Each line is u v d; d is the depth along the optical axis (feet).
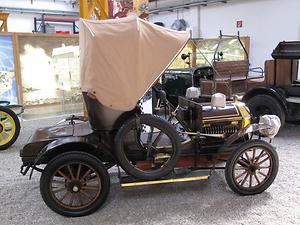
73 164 8.95
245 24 30.19
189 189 10.51
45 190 8.81
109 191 9.54
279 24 27.43
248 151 10.18
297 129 17.94
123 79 8.62
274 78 17.26
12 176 12.00
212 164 10.67
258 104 16.78
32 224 8.68
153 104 11.43
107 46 8.52
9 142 15.25
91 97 8.85
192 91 11.99
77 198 9.46
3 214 9.23
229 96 16.14
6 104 17.62
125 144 9.60
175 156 9.40
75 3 41.47
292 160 13.01
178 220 8.70
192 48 27.58
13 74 22.30
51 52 23.70
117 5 20.80
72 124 10.90
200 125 10.29
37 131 10.53
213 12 33.17
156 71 8.93
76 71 24.35
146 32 8.98
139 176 9.30
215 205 9.46
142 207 9.46
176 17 37.70
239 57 28.86
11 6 37.99
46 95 24.08
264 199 9.77
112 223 8.64
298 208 9.21
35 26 38.04
